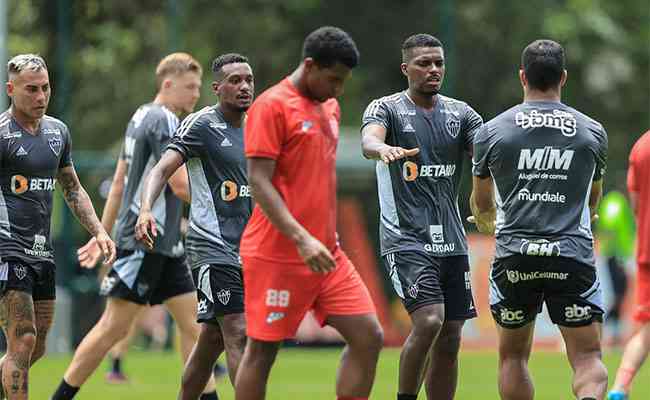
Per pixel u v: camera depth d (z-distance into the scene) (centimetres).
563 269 3014
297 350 7312
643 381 5197
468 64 10362
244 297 3081
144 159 3797
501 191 3066
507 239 3052
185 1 9744
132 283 3800
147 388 4828
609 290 7431
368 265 7631
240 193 3309
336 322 2775
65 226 7519
